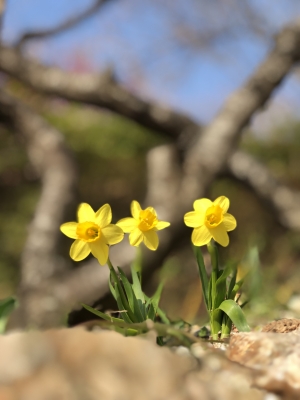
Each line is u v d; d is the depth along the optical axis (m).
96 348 0.37
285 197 3.21
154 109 3.06
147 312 0.57
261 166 3.27
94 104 3.12
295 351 0.43
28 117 3.27
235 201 3.78
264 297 1.06
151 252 2.43
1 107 3.20
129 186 4.00
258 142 4.39
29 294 2.30
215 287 0.57
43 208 2.91
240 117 2.91
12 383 0.34
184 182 2.82
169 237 2.57
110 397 0.34
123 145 4.25
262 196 3.24
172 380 0.37
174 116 3.09
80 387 0.35
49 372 0.35
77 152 4.13
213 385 0.38
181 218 2.67
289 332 0.56
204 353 0.43
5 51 3.16
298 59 2.91
